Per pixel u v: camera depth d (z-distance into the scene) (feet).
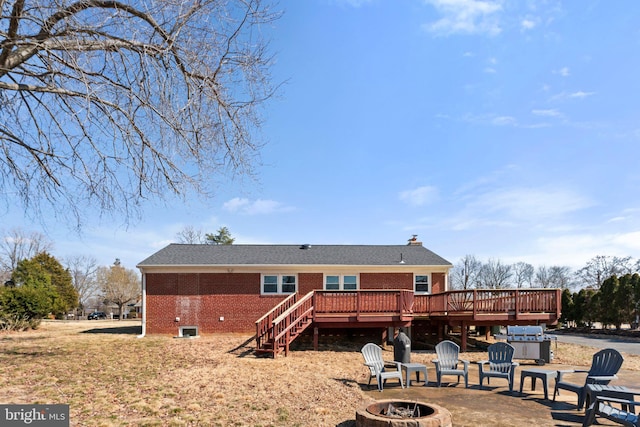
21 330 69.87
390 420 20.98
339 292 51.75
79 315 210.79
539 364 44.57
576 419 24.79
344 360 44.11
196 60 28.04
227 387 29.78
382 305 52.47
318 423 22.88
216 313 62.85
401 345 36.32
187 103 26.96
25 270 136.77
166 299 62.59
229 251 70.03
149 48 26.55
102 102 26.27
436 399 29.19
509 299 52.08
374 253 72.23
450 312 53.98
